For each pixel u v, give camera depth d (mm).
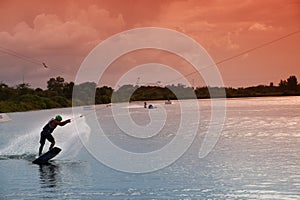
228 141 33531
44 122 68375
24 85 131125
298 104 143500
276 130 43062
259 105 138875
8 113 109062
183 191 16688
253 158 24062
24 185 17859
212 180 18453
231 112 90688
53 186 17656
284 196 15664
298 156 24297
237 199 15469
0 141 36625
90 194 16344
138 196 16047
